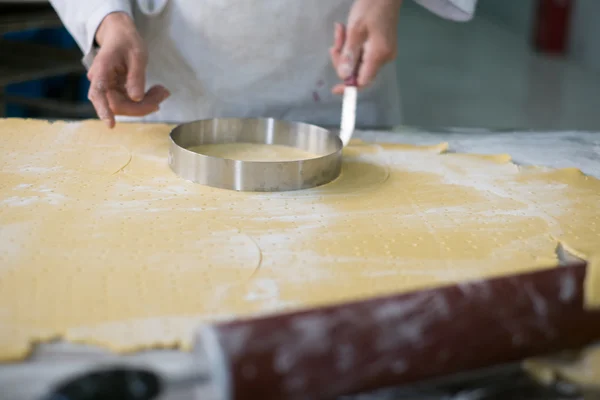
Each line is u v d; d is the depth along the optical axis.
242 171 0.91
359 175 1.01
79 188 0.90
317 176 0.95
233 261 0.71
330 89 1.39
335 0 1.29
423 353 0.50
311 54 1.34
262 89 1.36
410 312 0.52
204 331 0.48
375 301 0.53
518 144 1.24
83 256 0.70
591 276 0.55
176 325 0.59
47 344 0.56
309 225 0.82
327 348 0.48
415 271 0.71
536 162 1.13
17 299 0.61
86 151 1.06
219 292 0.65
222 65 1.33
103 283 0.65
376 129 1.32
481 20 7.57
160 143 1.13
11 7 2.03
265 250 0.74
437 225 0.83
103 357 0.55
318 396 0.48
